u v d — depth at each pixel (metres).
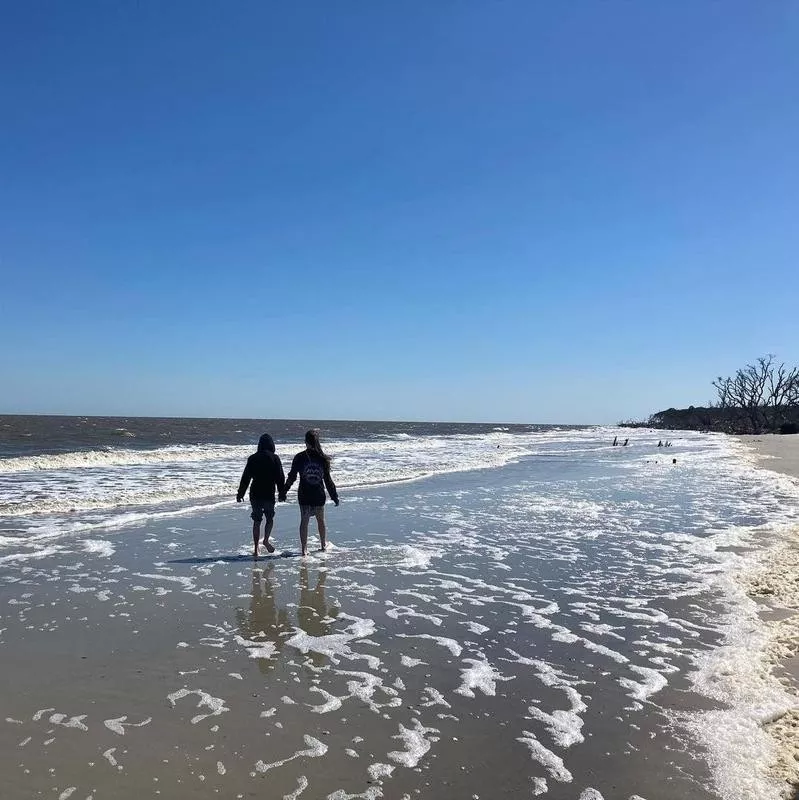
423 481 20.38
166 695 4.58
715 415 118.88
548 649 5.58
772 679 4.80
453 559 9.20
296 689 4.72
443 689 4.72
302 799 3.28
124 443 39.56
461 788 3.40
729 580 7.81
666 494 16.77
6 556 9.18
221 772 3.53
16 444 35.62
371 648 5.62
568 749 3.82
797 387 81.62
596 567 8.67
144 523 11.95
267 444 9.58
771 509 13.89
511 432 95.88
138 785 3.38
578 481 20.41
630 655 5.41
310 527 11.83
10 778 3.42
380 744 3.88
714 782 3.45
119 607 6.81
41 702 4.43
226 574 8.29
